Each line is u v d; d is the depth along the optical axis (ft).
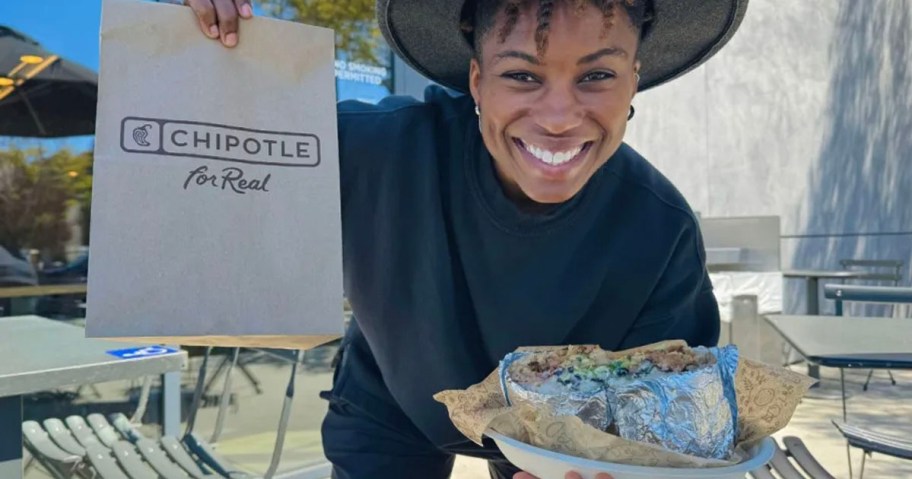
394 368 5.04
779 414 3.79
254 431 12.70
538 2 3.55
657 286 4.72
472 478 12.01
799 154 25.50
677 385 3.41
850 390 18.24
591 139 3.76
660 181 4.82
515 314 4.65
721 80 26.73
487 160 4.36
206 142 3.36
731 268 21.11
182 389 12.78
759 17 26.05
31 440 8.38
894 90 23.88
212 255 3.29
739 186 26.48
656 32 4.42
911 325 8.89
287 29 3.56
